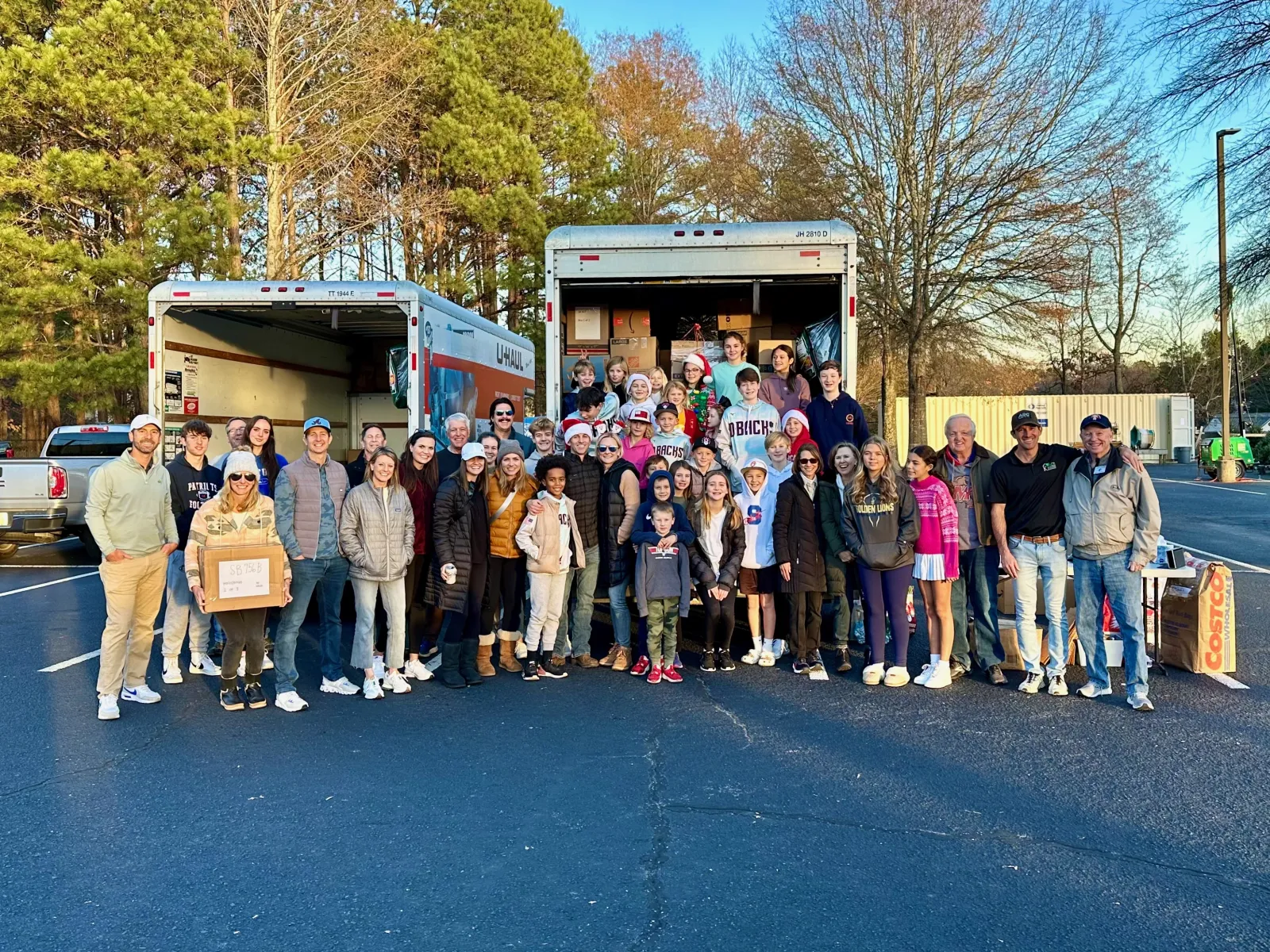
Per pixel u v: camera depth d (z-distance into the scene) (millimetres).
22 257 17938
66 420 31344
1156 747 5238
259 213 22234
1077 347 55500
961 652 6840
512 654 7066
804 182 22797
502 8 27828
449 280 25703
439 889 3621
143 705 6137
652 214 32094
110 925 3363
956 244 22359
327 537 6176
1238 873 3746
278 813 4355
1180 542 14406
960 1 20781
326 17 21516
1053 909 3465
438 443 9164
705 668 7051
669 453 7535
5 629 8523
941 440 33969
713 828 4172
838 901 3518
